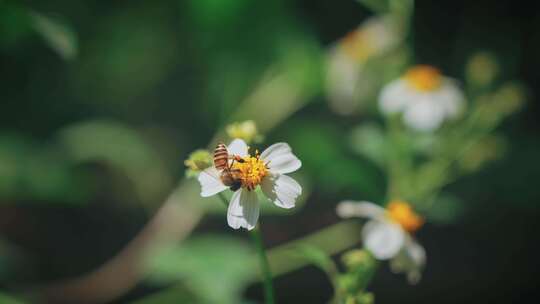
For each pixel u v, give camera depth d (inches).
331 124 24.5
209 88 25.7
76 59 25.1
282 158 12.5
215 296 17.0
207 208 20.3
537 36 26.7
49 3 23.8
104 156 23.1
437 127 19.2
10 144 21.8
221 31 25.1
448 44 27.8
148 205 24.2
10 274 21.5
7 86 24.3
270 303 12.8
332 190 24.3
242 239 23.7
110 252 23.8
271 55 25.0
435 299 23.9
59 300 20.8
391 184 18.9
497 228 25.3
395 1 19.8
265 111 23.8
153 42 25.8
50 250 23.4
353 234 20.3
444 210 18.8
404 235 15.2
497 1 27.4
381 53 21.2
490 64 20.4
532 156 24.1
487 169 23.8
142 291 22.2
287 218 24.1
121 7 25.6
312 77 23.9
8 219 23.4
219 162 12.3
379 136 19.4
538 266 24.8
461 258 24.8
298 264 18.6
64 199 22.2
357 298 13.8
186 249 17.7
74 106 25.4
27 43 23.7
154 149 25.3
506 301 24.3
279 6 24.9
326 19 27.2
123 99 26.0
